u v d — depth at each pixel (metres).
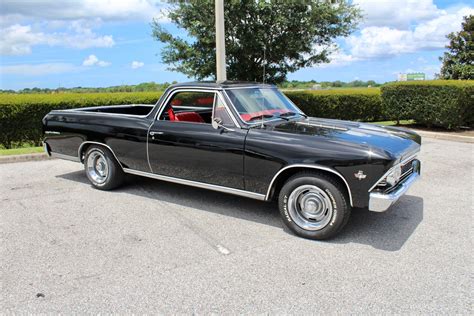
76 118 5.95
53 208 5.11
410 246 3.96
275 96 5.47
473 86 11.35
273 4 10.78
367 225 4.53
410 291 3.12
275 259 3.67
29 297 3.03
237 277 3.34
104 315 2.81
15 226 4.48
